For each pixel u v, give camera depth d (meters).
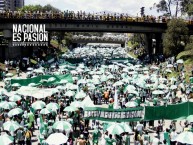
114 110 31.16
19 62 92.38
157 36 115.81
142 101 50.31
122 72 73.88
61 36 183.88
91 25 102.94
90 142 33.09
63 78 57.31
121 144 29.75
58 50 161.75
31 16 99.56
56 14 100.94
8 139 24.33
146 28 105.75
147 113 31.66
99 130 34.16
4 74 73.94
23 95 44.06
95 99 49.41
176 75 75.19
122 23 103.88
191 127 34.16
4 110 36.81
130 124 35.41
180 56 93.69
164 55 104.88
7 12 99.00
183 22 100.38
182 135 25.44
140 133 32.12
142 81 53.81
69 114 36.25
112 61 106.56
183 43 110.12
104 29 103.81
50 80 55.72
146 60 107.56
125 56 145.38
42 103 36.31
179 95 55.00
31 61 106.88
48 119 36.16
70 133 30.62
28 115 35.16
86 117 31.55
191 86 57.72
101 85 55.41
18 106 39.72
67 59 105.75
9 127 28.92
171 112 32.16
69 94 42.97
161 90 51.31
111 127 27.95
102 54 144.62
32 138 33.97
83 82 53.53
